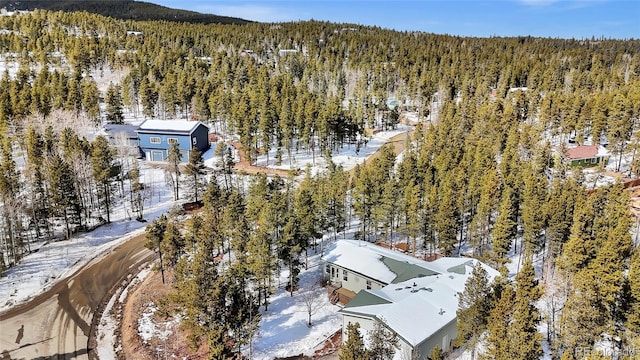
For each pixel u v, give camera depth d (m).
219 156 82.25
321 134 89.19
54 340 39.44
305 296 46.56
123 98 115.12
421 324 34.59
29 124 78.06
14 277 48.69
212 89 110.69
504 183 58.03
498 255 48.94
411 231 53.59
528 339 25.97
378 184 56.81
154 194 73.38
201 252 33.94
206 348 38.44
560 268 40.28
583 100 97.38
